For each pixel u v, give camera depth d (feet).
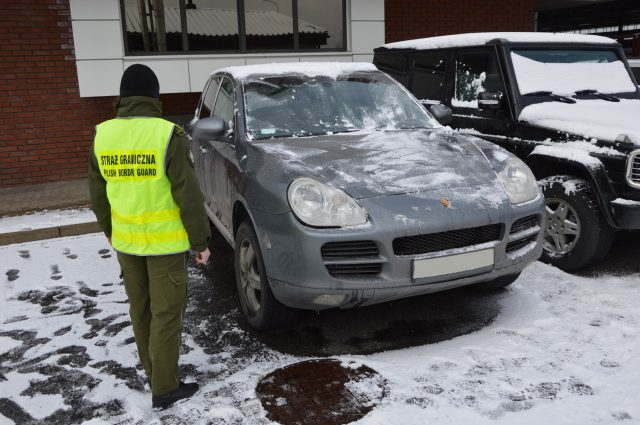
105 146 8.64
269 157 11.57
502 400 8.84
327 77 15.17
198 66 26.99
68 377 10.35
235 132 13.39
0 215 21.43
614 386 9.07
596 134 13.74
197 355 10.93
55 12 25.11
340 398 9.15
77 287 14.98
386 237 9.82
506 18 36.04
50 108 25.94
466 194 10.64
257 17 28.30
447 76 18.71
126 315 13.05
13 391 9.94
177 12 26.81
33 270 16.39
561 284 13.51
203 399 9.32
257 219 10.69
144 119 8.64
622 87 17.79
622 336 10.76
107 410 9.25
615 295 12.76
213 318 12.71
